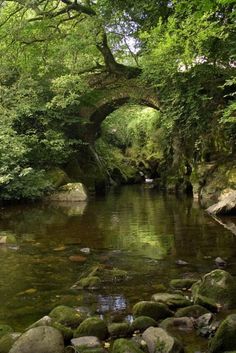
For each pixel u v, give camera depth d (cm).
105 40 1958
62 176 1917
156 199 1830
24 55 1925
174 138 2161
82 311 530
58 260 783
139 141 3216
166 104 1520
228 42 1095
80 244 913
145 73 1438
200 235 986
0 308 549
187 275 673
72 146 2203
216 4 711
